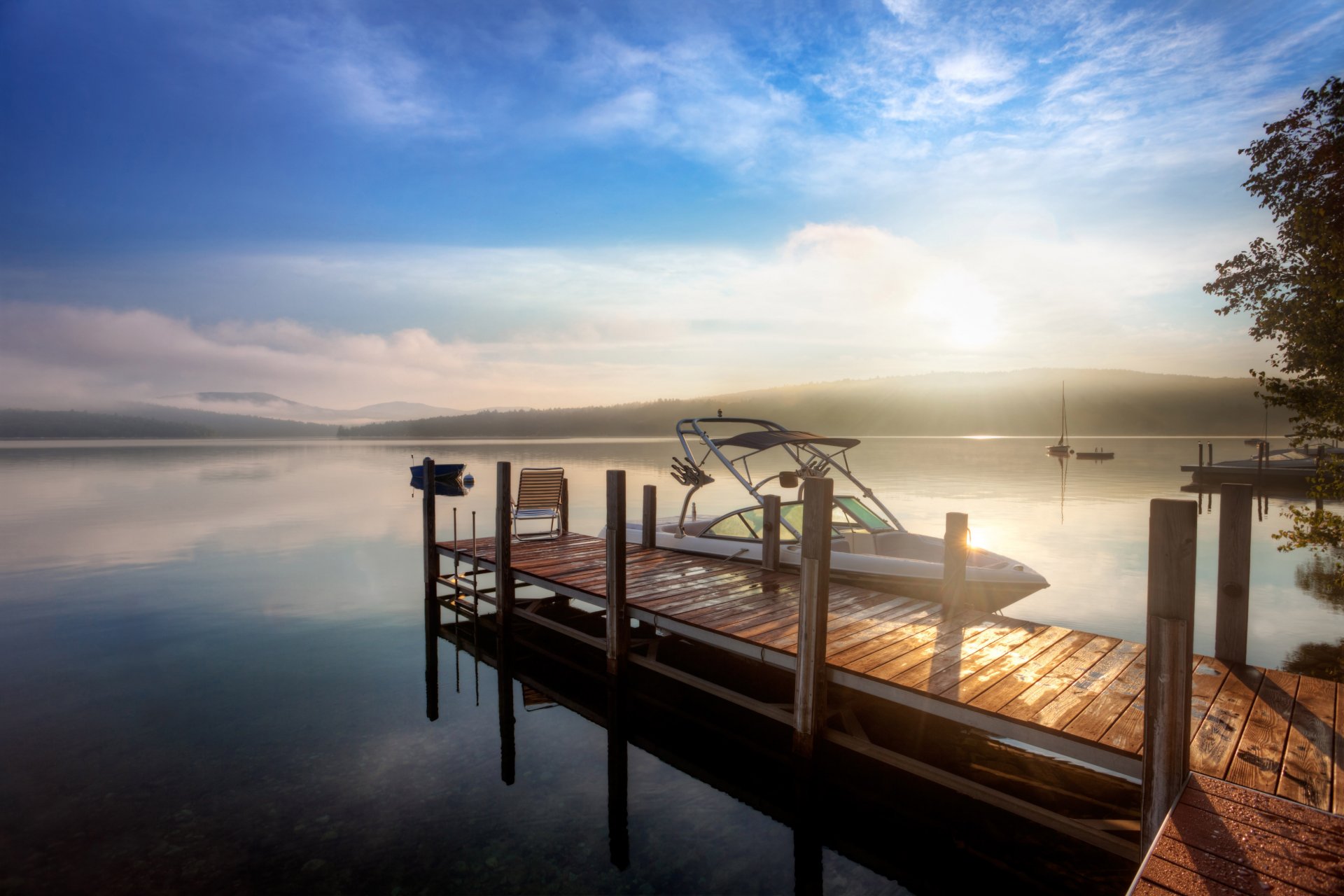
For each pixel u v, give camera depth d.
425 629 9.61
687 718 6.16
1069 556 13.51
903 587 7.09
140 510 22.61
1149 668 2.89
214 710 6.67
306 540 16.72
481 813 4.91
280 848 4.43
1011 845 4.32
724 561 8.41
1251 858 2.51
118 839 4.49
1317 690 4.21
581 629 9.32
